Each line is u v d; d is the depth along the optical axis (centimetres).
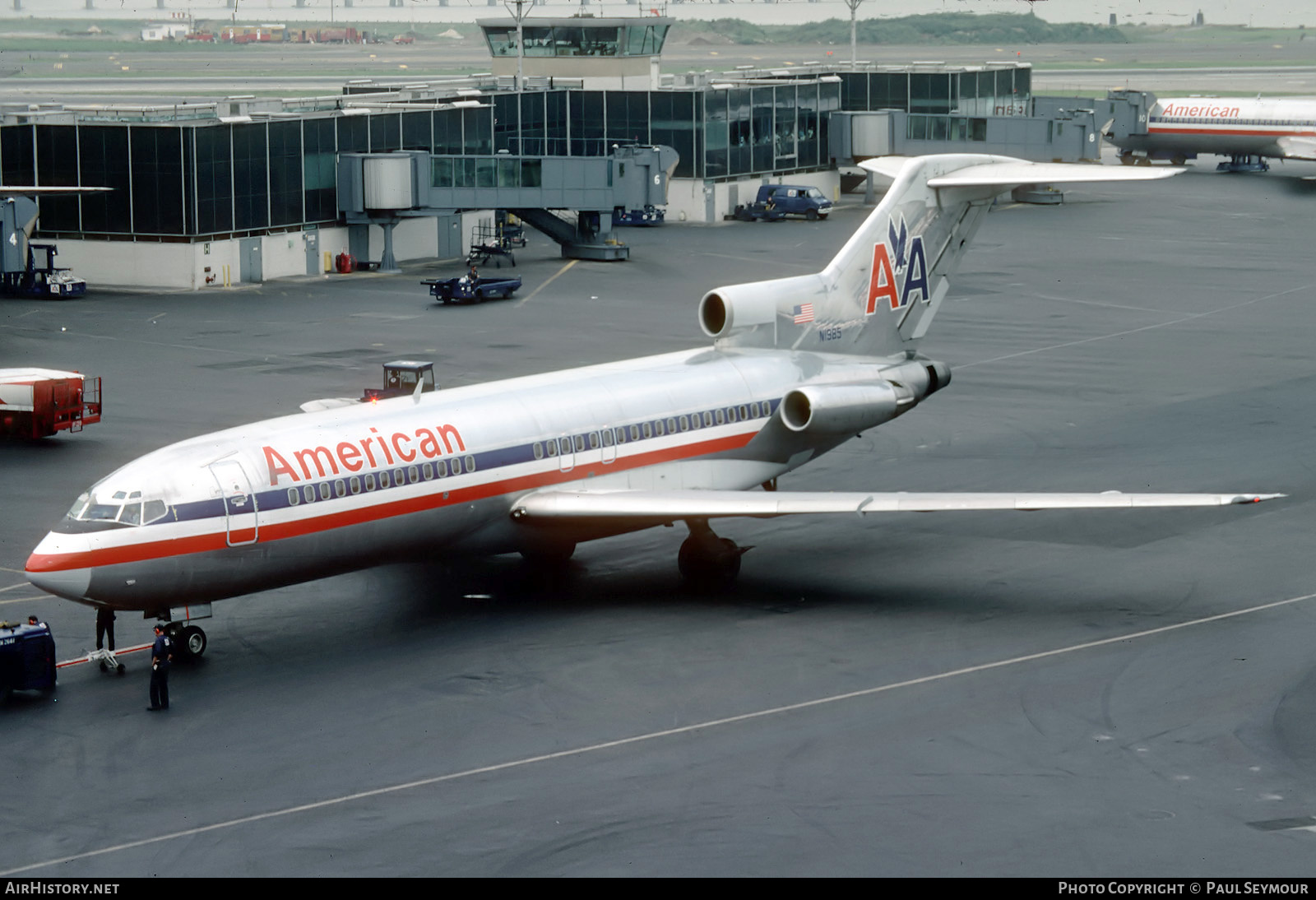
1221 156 18738
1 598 4497
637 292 10156
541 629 4228
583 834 2995
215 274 10375
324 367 7712
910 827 3012
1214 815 3056
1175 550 4931
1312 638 4097
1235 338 8538
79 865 2895
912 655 3991
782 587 4616
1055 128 14700
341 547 4094
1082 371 7750
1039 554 4919
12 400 6269
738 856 2897
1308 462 5994
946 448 6266
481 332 8700
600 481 4575
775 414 4959
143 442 6272
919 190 5228
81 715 3644
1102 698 3681
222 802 3159
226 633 4241
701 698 3706
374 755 3388
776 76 15638
